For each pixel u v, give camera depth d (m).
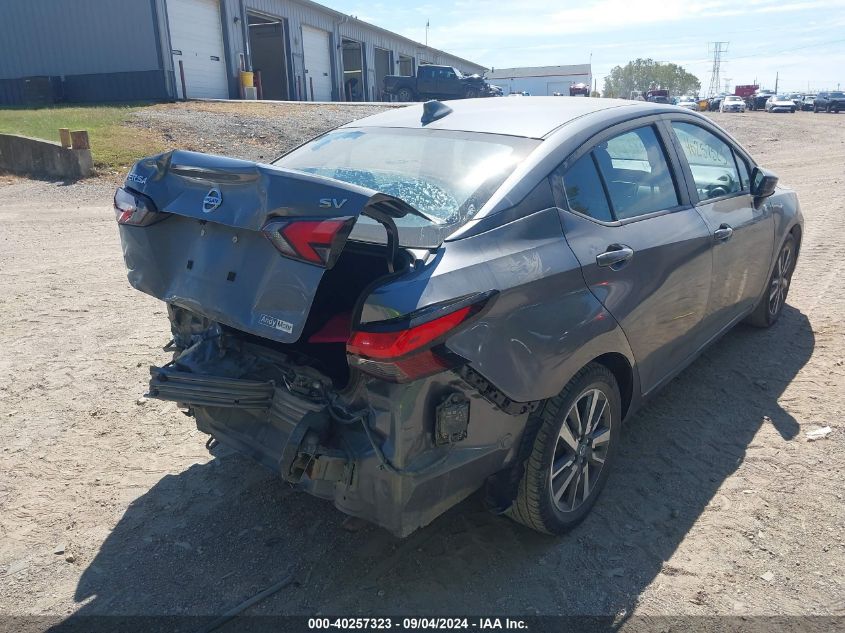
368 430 2.46
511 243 2.78
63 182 13.62
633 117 3.73
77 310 6.17
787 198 5.37
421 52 47.94
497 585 2.87
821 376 4.76
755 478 3.60
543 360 2.77
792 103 51.19
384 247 2.75
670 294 3.61
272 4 29.14
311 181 2.42
